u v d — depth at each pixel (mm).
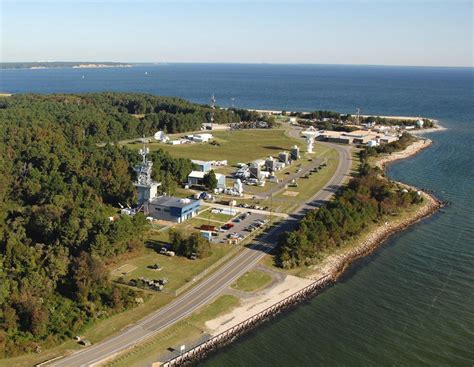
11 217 152000
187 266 129875
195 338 98938
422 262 139375
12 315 98062
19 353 92062
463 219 173375
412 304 116750
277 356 96562
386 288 124375
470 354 98250
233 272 127375
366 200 169750
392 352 98625
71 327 99188
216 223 162500
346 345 100500
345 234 150125
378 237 155875
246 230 156375
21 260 121062
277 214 173000
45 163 197750
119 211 170625
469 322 109312
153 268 127875
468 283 127062
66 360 90625
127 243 135500
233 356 96062
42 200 166625
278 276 126438
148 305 110188
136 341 97000
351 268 135500
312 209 179125
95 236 127688
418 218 174125
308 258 135125
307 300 117562
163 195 178750
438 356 97562
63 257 120000
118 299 107812
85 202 158625
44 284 110062
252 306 111625
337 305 115688
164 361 91938
